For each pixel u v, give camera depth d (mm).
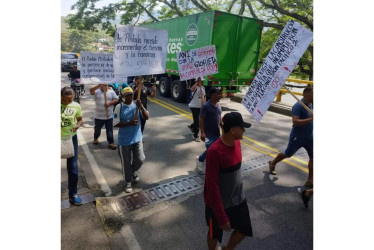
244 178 4730
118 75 3854
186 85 11031
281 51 3238
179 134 7191
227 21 9648
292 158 5648
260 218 3621
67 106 3492
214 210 2338
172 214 3705
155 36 4047
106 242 3107
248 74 10672
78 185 4414
